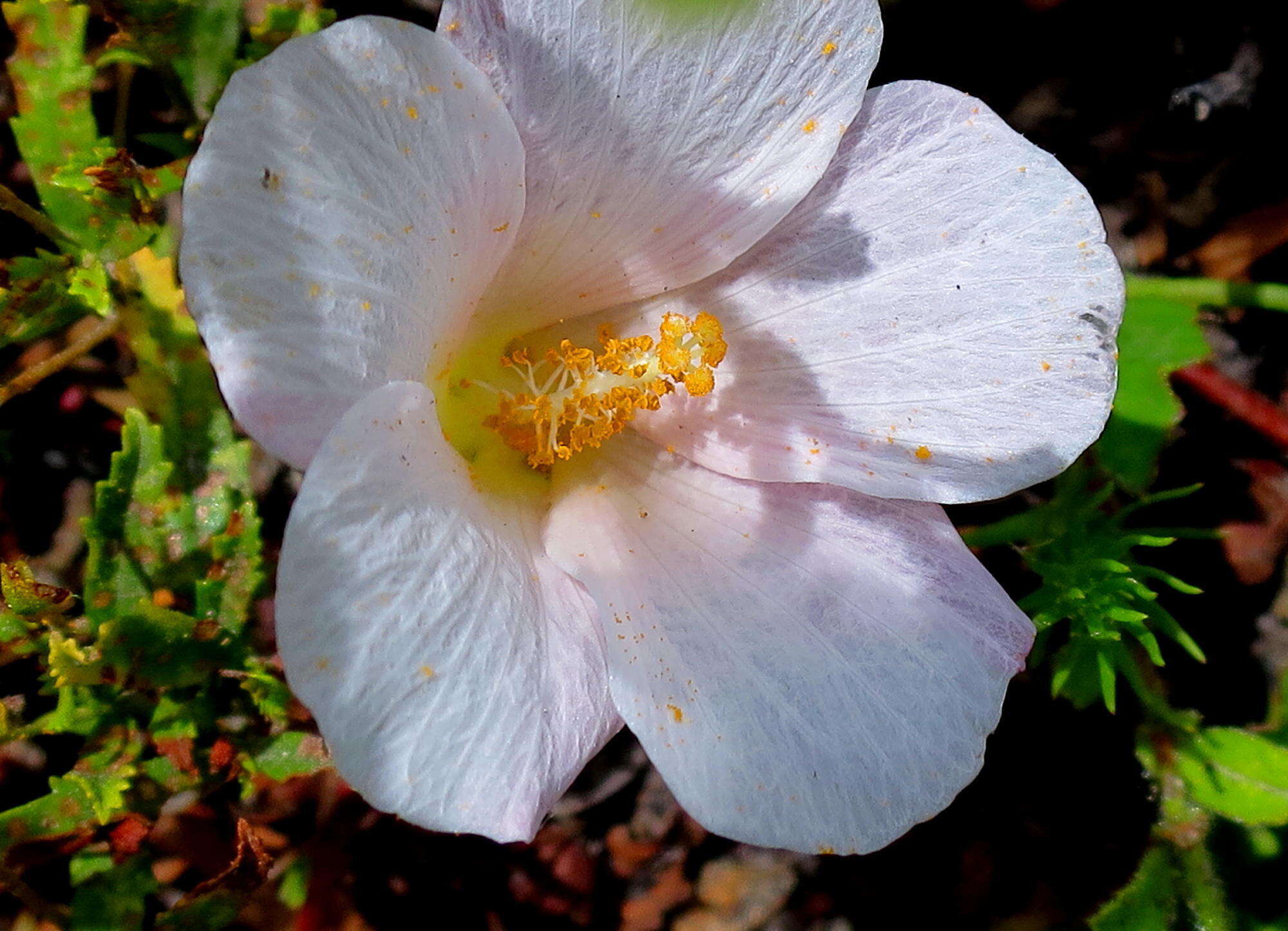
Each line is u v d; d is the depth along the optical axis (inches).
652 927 4.3
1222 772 4.0
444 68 2.4
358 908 4.1
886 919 4.4
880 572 3.0
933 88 3.0
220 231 2.3
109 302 3.4
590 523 3.0
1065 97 4.6
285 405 2.3
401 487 2.4
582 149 2.8
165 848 3.9
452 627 2.5
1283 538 4.5
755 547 3.0
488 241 2.8
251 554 3.5
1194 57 4.6
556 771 2.6
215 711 3.5
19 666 3.8
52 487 4.2
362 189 2.4
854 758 2.8
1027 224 3.0
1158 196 4.7
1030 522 3.9
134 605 3.5
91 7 4.1
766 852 4.4
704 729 2.7
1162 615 3.8
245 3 4.0
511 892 4.2
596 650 2.8
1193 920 4.0
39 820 3.3
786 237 3.1
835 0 2.7
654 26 2.6
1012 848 4.4
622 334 3.2
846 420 3.1
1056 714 4.4
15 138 4.2
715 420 3.2
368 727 2.3
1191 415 4.6
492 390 3.1
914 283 3.0
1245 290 4.2
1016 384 3.0
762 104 2.8
